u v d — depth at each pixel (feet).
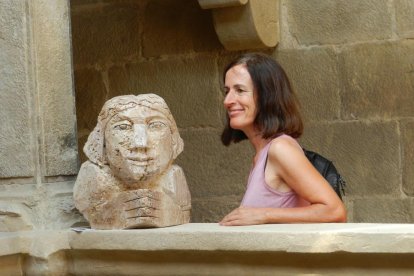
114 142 12.52
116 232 12.41
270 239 11.23
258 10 19.01
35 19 13.82
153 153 12.51
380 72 19.03
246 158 20.12
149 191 12.51
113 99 12.90
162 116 12.76
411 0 18.74
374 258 10.86
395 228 11.18
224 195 20.33
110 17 21.35
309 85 19.63
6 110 13.89
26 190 13.76
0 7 13.94
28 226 13.55
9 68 13.87
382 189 19.04
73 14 21.72
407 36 18.79
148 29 20.97
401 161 18.88
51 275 12.83
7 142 13.89
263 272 11.53
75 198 13.05
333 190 12.20
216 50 20.30
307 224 11.93
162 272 12.28
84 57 21.63
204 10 20.35
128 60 21.21
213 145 20.39
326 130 19.52
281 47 19.86
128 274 12.56
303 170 12.09
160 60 20.89
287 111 12.76
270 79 12.75
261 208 12.17
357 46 19.21
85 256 12.87
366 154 19.17
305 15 19.63
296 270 11.34
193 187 20.62
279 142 12.34
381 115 19.03
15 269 12.92
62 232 12.89
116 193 12.70
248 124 12.88
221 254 11.73
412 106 18.78
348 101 19.33
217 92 20.31
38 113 13.78
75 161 14.30
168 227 12.58
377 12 19.03
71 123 14.28
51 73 14.02
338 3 19.34
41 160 13.76
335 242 10.93
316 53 19.58
